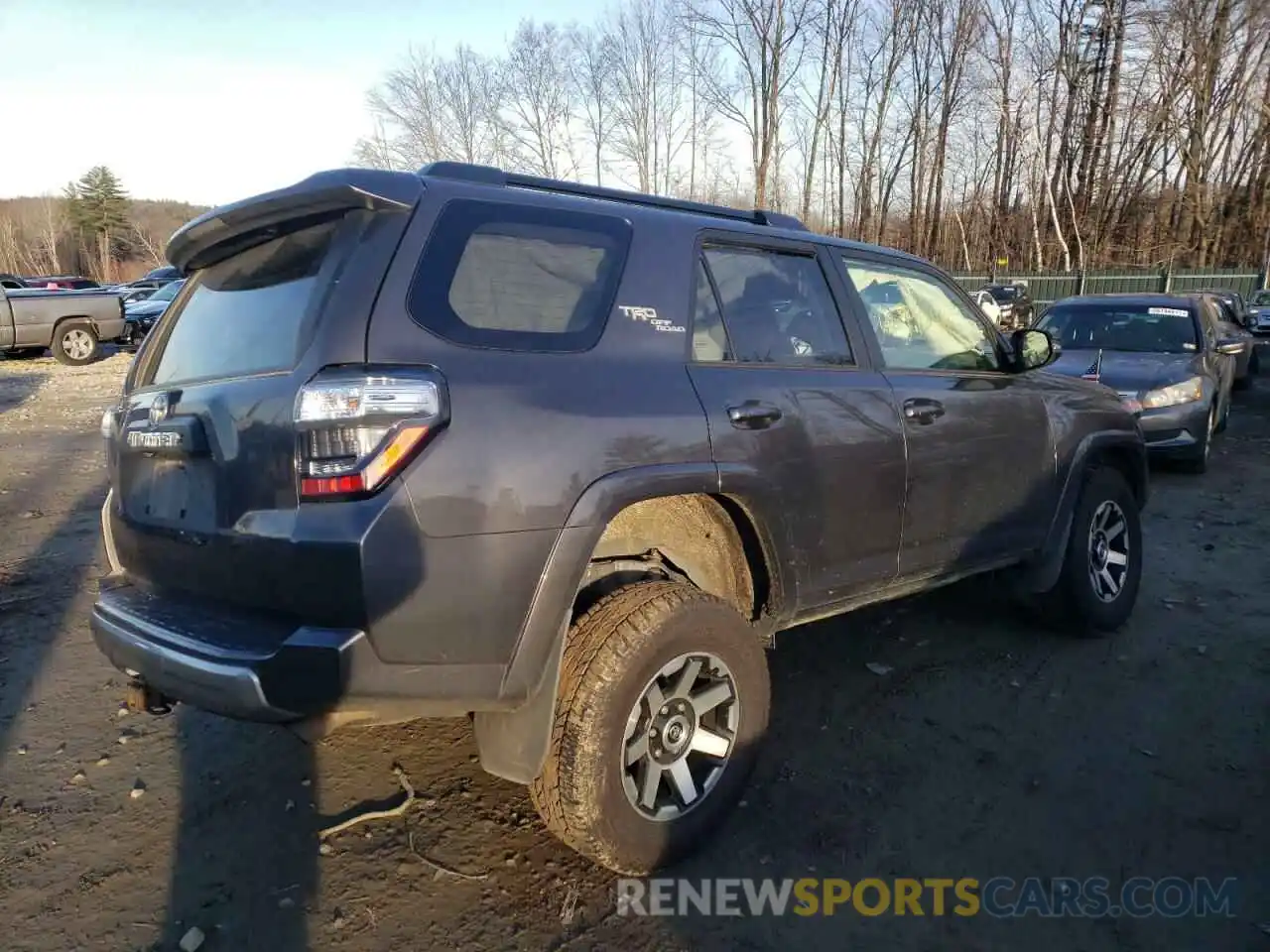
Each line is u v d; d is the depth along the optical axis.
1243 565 5.66
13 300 17.64
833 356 3.30
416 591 2.10
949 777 3.24
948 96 33.78
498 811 3.02
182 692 2.25
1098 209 34.50
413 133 32.12
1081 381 4.60
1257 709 3.73
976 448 3.72
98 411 12.54
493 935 2.44
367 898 2.58
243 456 2.23
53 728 3.58
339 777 3.23
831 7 32.47
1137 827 2.94
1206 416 8.23
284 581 2.13
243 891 2.61
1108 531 4.59
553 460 2.29
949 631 4.61
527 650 2.27
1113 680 4.02
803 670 4.14
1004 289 22.20
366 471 2.05
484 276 2.38
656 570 2.85
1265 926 2.48
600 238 2.67
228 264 2.81
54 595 5.09
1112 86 32.81
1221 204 35.94
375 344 2.16
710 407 2.71
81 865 2.73
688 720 2.73
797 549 3.00
